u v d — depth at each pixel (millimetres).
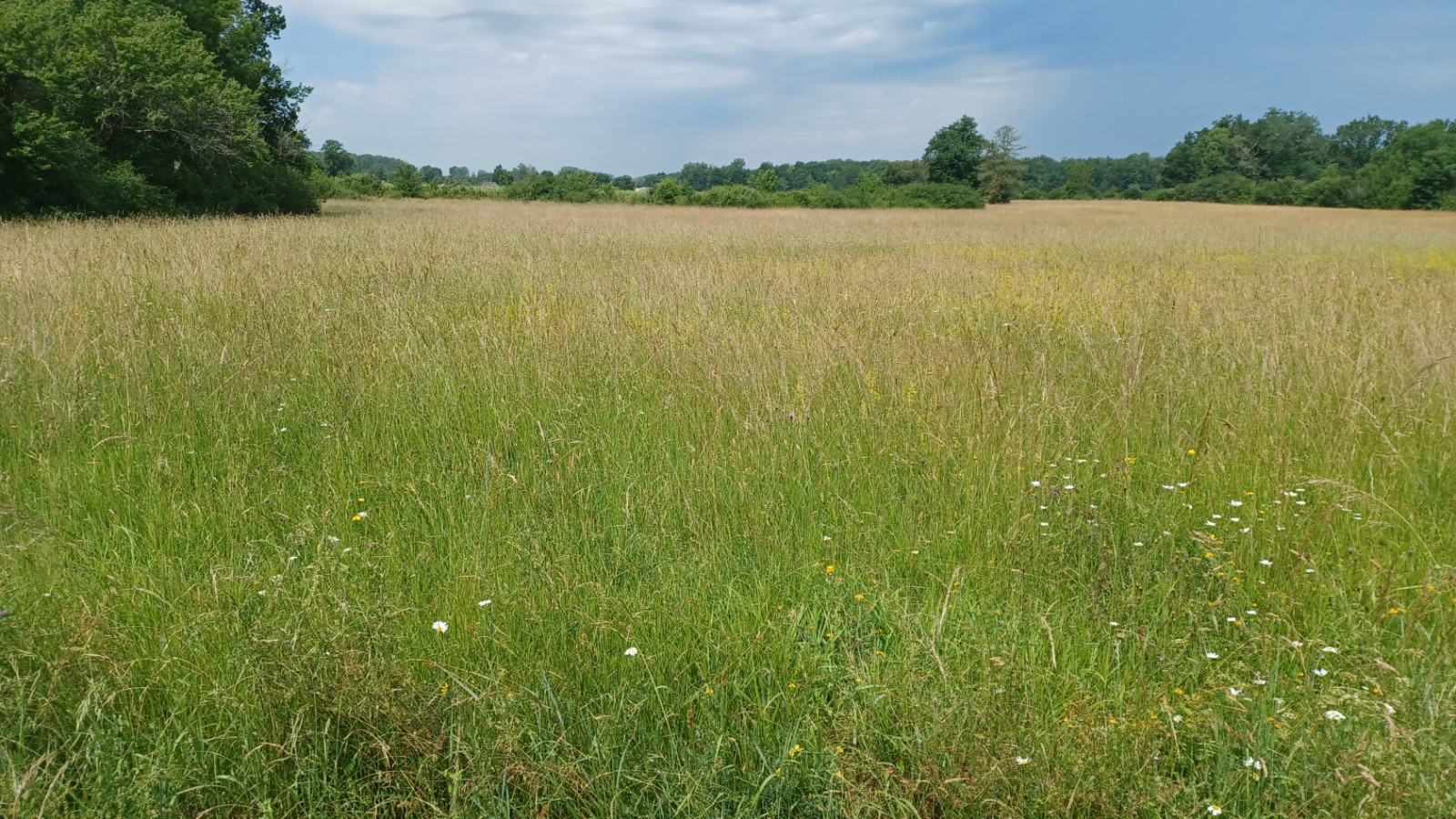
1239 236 27469
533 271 11539
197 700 2639
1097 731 2414
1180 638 3020
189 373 5664
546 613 3062
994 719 2494
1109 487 4355
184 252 10305
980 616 3209
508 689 2623
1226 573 3389
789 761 2469
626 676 2795
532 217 34312
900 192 65250
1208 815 2281
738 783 2479
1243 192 84000
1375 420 5043
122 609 3066
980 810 2273
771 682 2824
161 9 30438
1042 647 2957
